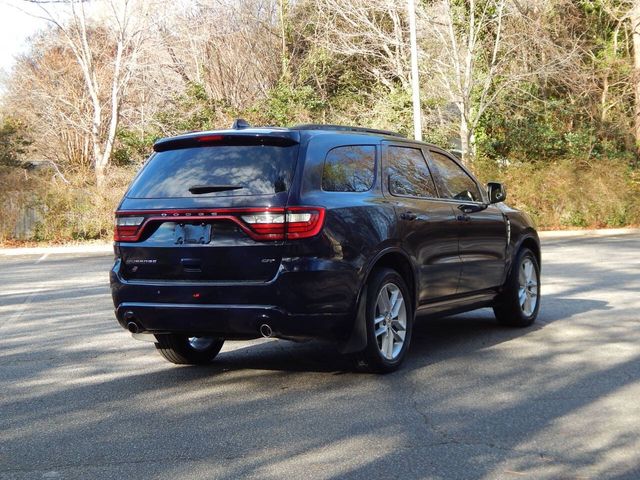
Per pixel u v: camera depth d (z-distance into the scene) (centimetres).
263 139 639
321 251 613
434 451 469
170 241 643
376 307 662
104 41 3834
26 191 2597
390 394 608
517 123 3222
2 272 1780
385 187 698
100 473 444
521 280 884
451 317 979
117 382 673
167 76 3772
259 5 4156
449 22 2898
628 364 695
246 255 614
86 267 1858
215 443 495
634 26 3472
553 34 3259
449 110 3256
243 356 776
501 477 424
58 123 3906
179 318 634
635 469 434
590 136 3266
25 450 489
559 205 2859
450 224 758
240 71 4103
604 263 1617
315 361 743
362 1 3194
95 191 2647
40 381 683
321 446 484
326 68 3731
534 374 663
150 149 3269
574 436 494
